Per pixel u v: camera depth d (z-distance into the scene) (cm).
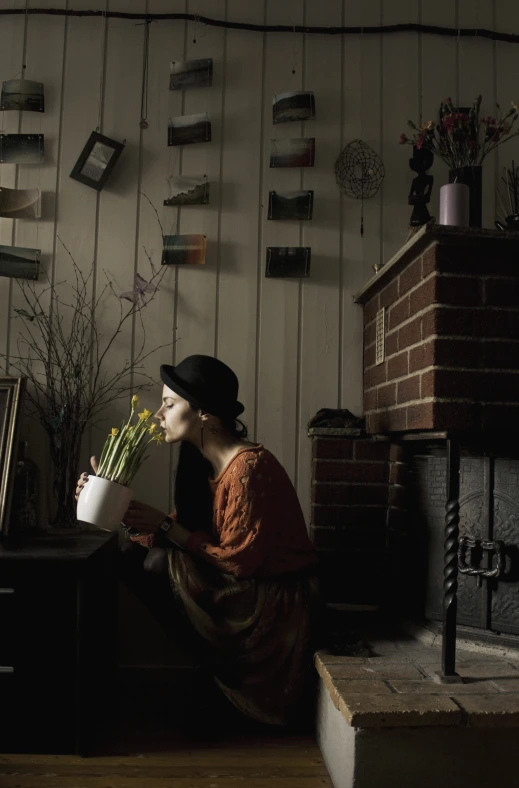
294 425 256
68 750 176
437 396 178
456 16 262
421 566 214
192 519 205
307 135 262
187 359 199
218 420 195
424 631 203
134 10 262
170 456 252
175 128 258
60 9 259
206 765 173
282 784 164
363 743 148
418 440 216
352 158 262
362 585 244
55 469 239
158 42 262
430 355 181
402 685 163
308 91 261
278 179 261
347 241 261
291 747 185
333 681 165
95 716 196
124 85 261
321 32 263
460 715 147
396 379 212
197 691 188
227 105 262
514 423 179
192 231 258
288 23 265
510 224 220
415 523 220
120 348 254
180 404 194
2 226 255
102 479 181
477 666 178
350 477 247
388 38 265
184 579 181
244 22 264
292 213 258
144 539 193
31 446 248
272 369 257
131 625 245
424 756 149
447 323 180
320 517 246
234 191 260
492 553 192
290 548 191
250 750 182
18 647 175
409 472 226
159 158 260
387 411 221
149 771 169
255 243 260
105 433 251
